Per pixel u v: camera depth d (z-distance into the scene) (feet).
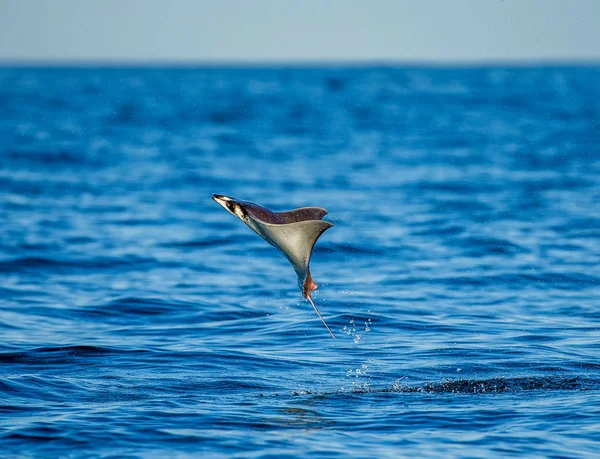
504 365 122.62
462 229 255.70
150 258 216.74
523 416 97.14
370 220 275.59
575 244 229.45
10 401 103.24
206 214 294.87
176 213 296.10
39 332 143.33
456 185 363.15
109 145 554.87
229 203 86.02
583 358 125.90
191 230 261.65
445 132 642.22
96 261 210.79
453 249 226.38
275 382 114.32
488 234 246.27
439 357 127.44
